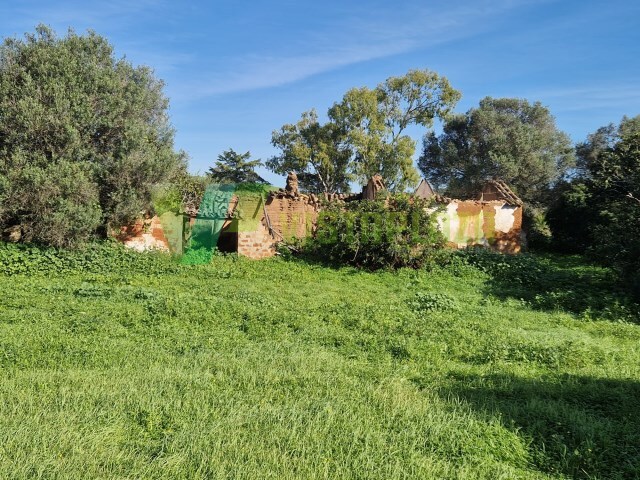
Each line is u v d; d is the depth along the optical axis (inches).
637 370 267.3
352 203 693.3
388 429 180.5
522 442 173.8
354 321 353.1
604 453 167.2
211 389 211.3
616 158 795.4
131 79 649.6
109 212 606.5
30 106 543.5
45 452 152.6
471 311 427.2
